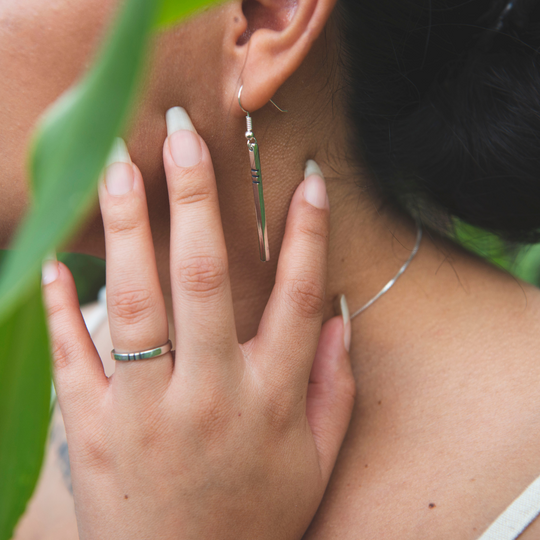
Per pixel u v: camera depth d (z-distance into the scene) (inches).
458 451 12.5
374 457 12.9
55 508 15.7
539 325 13.4
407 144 12.9
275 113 11.9
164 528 11.9
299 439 12.2
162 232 12.7
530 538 11.8
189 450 11.9
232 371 11.9
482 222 13.9
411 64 12.3
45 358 5.2
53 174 3.4
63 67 10.9
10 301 3.1
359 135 12.7
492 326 13.4
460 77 12.6
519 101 12.5
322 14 11.0
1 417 5.3
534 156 12.8
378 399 13.2
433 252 13.9
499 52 12.5
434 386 13.1
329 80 12.1
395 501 12.4
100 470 12.0
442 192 13.5
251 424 11.9
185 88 11.4
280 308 12.1
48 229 3.2
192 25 11.0
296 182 12.4
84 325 12.5
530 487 12.0
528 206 13.5
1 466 5.4
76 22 10.8
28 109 11.1
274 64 11.2
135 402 11.9
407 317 13.5
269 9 11.3
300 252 12.1
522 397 12.7
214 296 11.7
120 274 11.7
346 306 13.3
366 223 13.4
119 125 3.3
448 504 12.2
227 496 12.0
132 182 11.7
